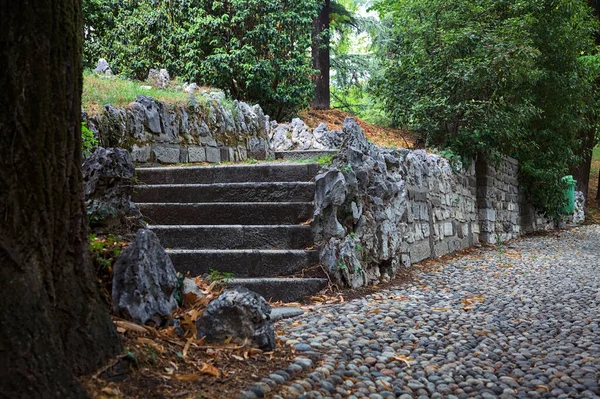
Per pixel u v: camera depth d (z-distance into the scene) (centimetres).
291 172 714
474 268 875
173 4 1487
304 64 1585
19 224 256
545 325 512
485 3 1247
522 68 1178
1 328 237
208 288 489
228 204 660
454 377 371
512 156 1594
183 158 889
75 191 286
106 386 271
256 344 365
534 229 1761
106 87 948
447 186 1079
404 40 1280
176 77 1452
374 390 340
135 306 350
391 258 718
